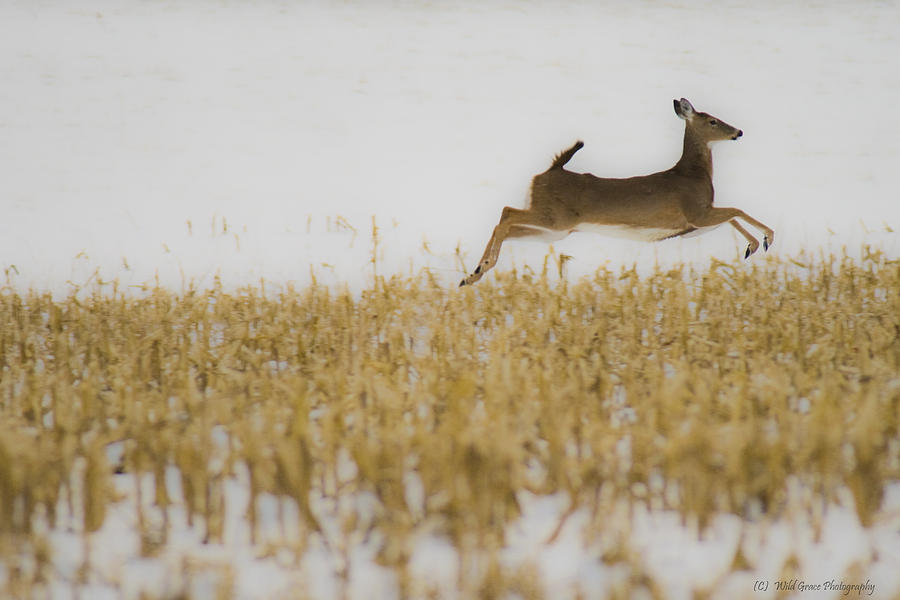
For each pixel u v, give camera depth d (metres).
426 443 20.16
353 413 25.33
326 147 94.31
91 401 24.19
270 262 53.94
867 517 19.95
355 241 59.97
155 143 93.38
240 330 31.97
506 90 118.06
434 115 107.56
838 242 57.22
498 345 29.50
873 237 59.03
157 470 20.73
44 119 100.31
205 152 91.06
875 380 25.72
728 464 20.33
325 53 134.88
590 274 48.81
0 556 18.31
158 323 34.75
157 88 115.00
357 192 77.88
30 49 128.75
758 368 26.98
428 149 94.12
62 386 25.89
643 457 20.95
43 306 38.03
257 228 64.62
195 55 130.75
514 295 38.38
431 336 31.69
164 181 80.50
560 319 34.09
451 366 27.92
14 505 19.31
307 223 66.25
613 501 20.12
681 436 20.47
